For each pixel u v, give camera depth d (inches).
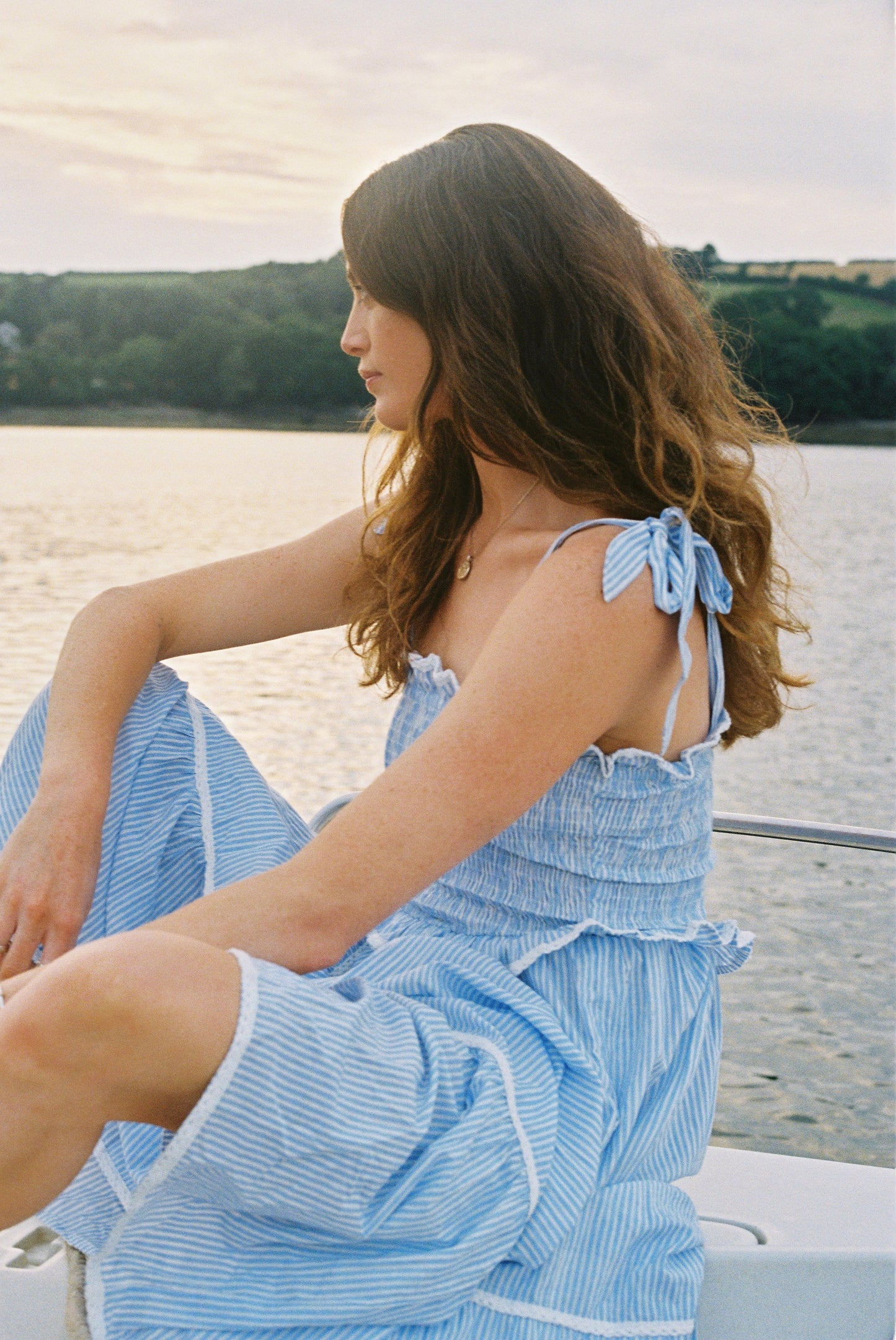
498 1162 35.3
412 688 45.6
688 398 44.1
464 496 46.6
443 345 42.1
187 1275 34.4
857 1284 43.0
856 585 551.5
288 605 52.4
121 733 47.3
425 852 36.7
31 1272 43.8
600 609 37.8
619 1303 37.0
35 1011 30.2
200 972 31.6
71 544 602.9
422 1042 36.4
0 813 47.4
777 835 57.4
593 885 40.7
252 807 48.3
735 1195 51.3
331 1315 33.4
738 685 44.6
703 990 42.6
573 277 41.3
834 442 1016.9
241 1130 31.9
